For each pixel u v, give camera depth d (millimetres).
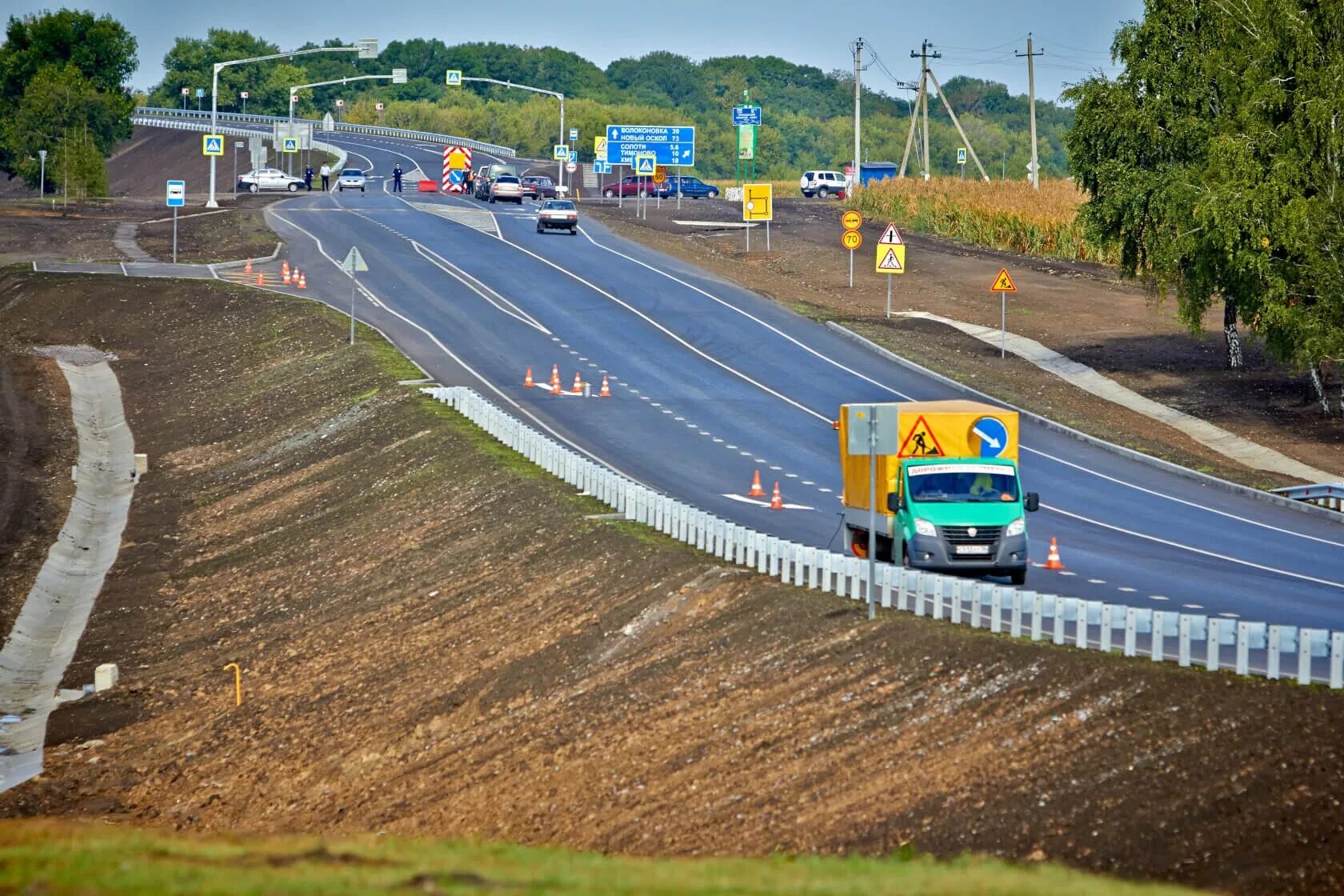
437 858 54719
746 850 65312
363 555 123125
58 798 87125
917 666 78188
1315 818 59562
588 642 93250
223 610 119438
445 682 94500
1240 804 61156
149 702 102750
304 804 83188
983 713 72312
